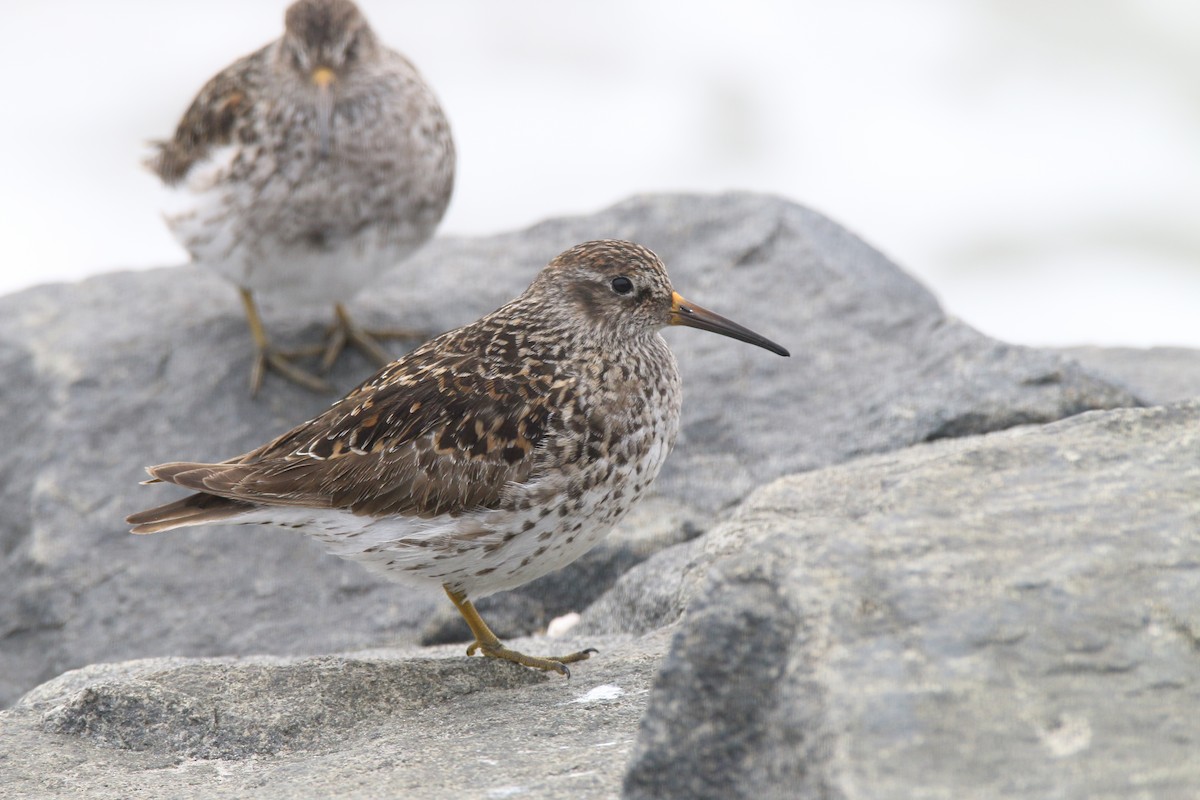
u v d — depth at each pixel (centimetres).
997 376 1260
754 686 611
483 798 670
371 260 1496
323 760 768
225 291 1695
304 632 1227
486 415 905
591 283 980
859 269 1561
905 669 591
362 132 1435
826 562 646
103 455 1415
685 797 608
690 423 1342
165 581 1295
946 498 705
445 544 896
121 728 827
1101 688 583
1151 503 689
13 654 1263
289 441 932
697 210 1664
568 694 848
